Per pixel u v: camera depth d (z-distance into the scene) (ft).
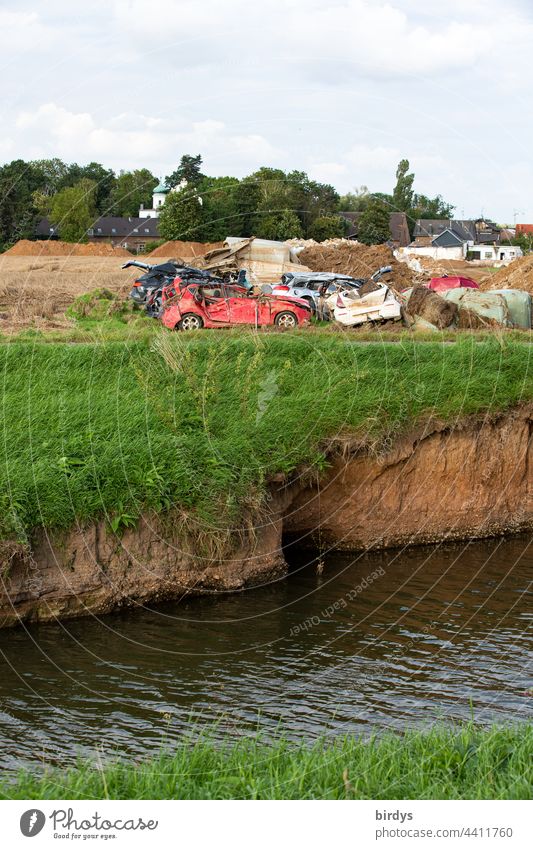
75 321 76.43
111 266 161.99
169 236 130.72
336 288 91.91
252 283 98.48
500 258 240.73
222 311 73.72
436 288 107.04
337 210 156.97
